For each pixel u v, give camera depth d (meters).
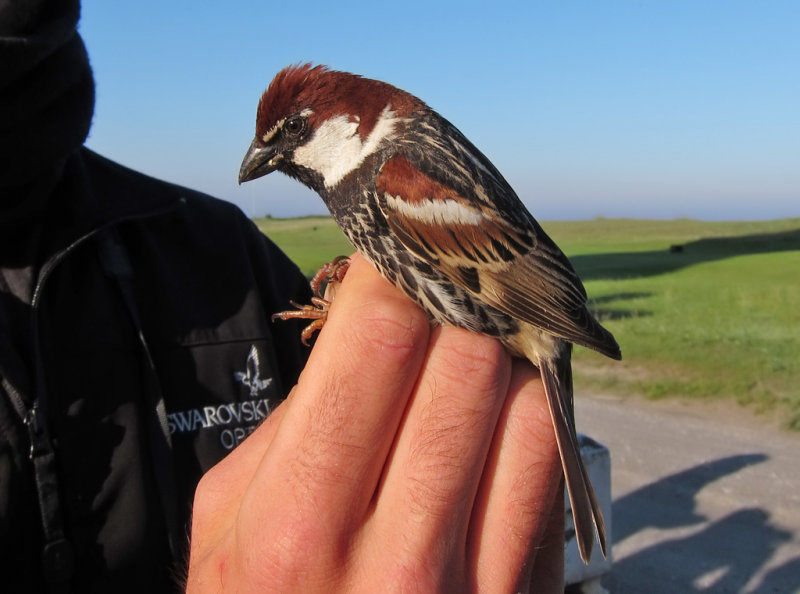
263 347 0.20
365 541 0.12
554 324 0.19
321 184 0.22
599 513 0.18
